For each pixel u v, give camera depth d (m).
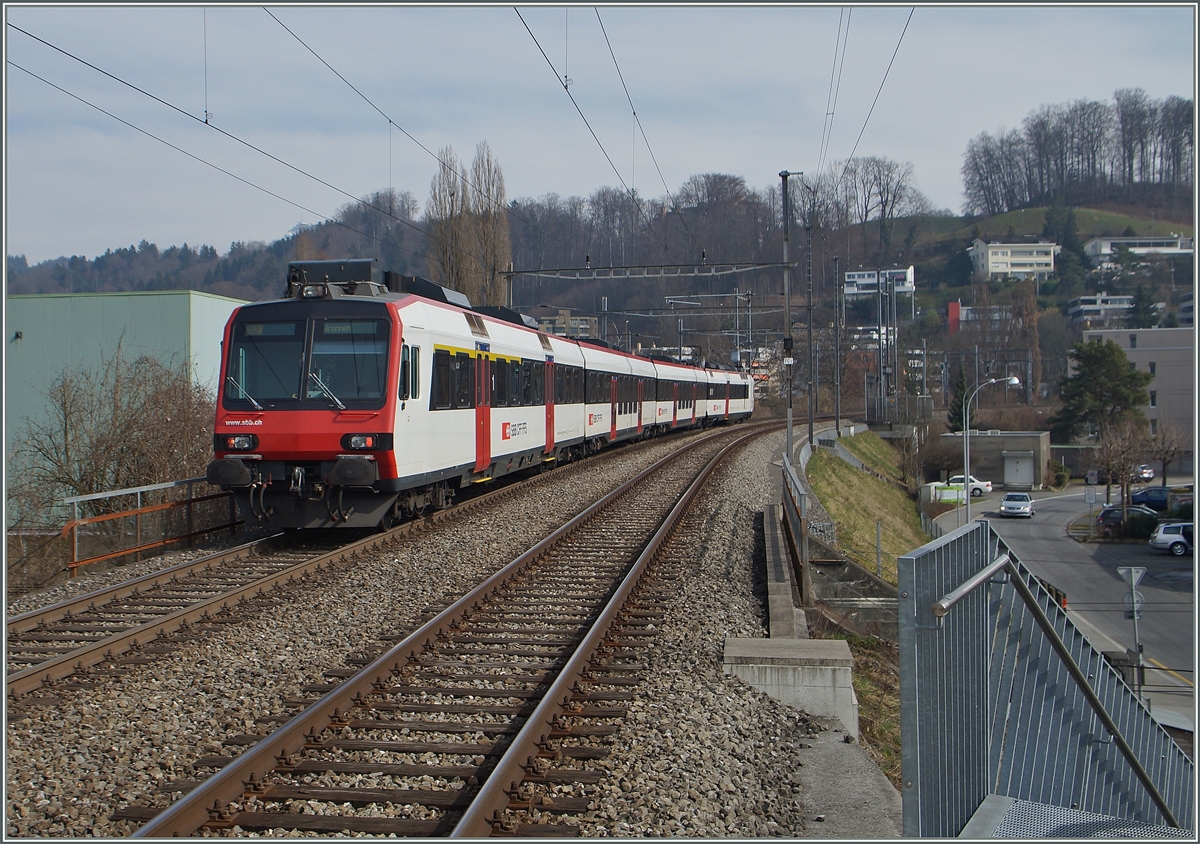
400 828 4.92
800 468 30.80
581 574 11.70
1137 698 6.85
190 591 10.70
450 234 40.12
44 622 9.39
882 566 22.80
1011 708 5.21
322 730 6.23
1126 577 23.27
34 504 19.09
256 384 12.86
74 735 6.31
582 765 5.80
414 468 13.52
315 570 11.50
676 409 43.94
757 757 6.27
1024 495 55.41
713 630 9.16
